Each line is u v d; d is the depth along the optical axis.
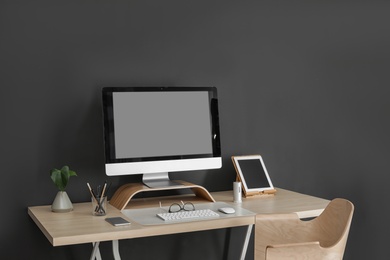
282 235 2.71
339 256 2.47
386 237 3.92
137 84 3.18
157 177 3.10
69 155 3.04
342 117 3.77
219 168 3.38
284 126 3.59
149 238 3.26
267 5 3.52
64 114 3.03
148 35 3.20
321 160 3.72
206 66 3.36
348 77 3.78
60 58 3.02
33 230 2.97
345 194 3.81
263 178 3.29
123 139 2.89
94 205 2.69
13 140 2.93
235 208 2.86
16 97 2.93
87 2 3.06
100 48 3.09
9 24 2.91
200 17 3.33
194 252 3.38
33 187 2.97
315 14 3.67
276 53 3.55
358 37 3.80
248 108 3.48
